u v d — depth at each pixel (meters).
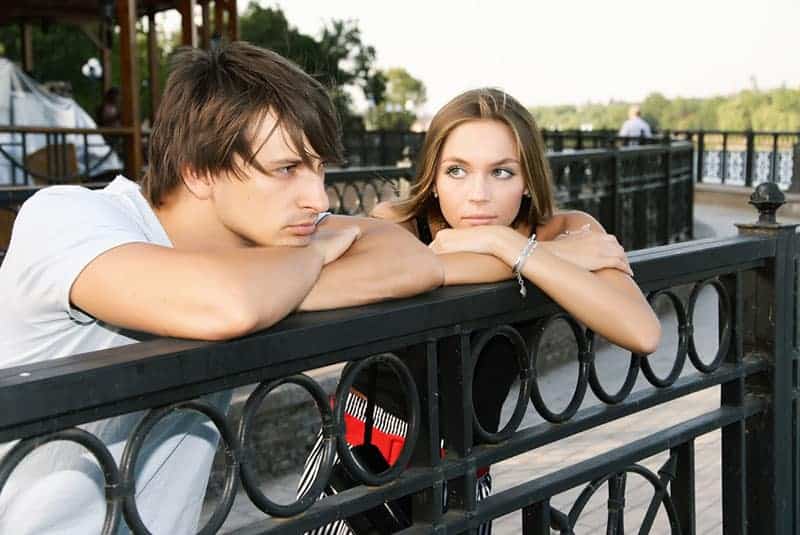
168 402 1.26
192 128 1.50
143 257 1.37
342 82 24.97
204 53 1.54
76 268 1.37
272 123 1.48
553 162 7.79
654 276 2.14
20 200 4.32
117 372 1.18
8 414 1.08
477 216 2.20
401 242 1.71
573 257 1.96
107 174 9.38
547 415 1.91
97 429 1.49
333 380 4.92
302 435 4.86
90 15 13.09
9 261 1.45
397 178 6.69
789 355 2.58
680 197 10.82
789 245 2.53
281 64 1.53
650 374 2.15
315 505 1.51
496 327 1.79
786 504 2.62
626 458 2.10
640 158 9.46
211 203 1.59
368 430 2.10
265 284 1.37
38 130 8.20
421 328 1.61
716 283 2.37
